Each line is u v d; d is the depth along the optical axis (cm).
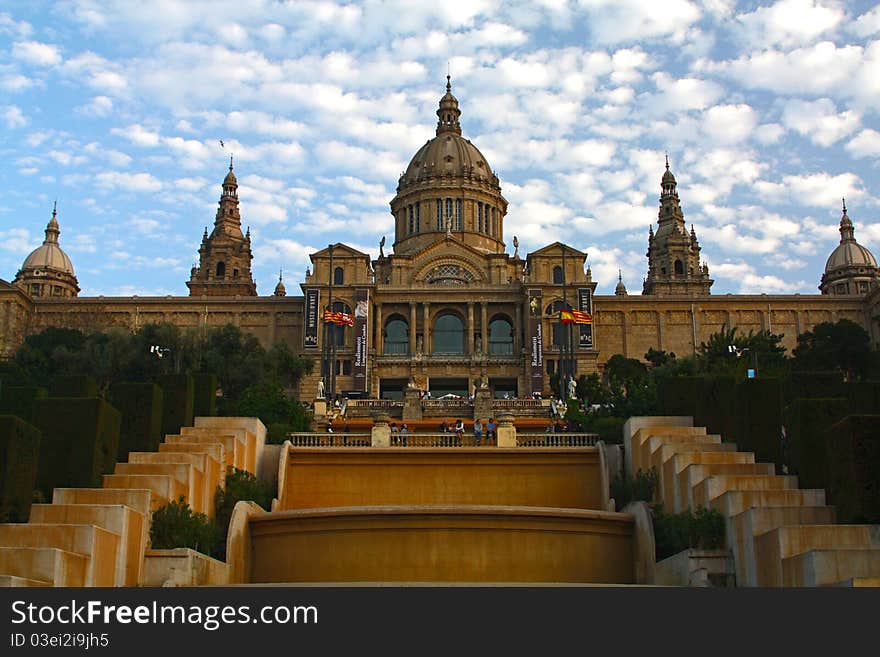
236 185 17862
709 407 4650
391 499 4612
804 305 13338
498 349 12425
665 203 17562
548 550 3656
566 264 12562
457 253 13125
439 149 14962
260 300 13100
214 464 4059
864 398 4166
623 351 13075
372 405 8538
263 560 3781
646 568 3588
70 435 3559
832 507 3102
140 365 9100
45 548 2605
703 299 13275
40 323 13075
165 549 3259
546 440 5156
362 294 11962
